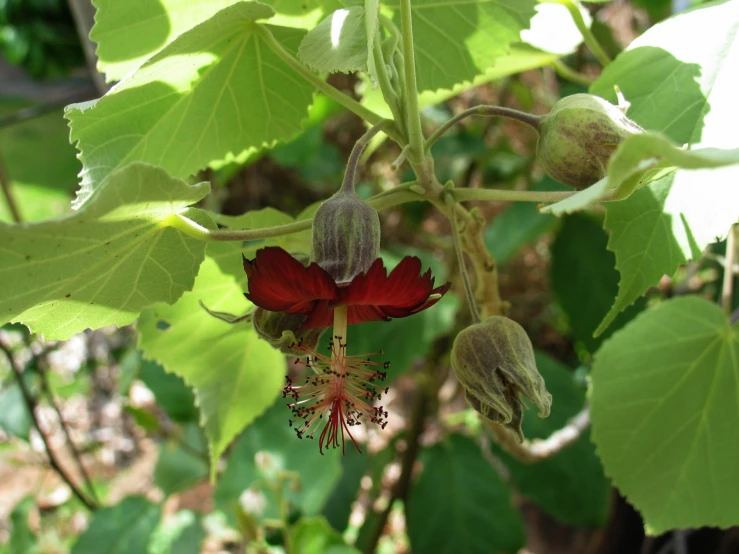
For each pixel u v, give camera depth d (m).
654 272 0.17
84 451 0.52
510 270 0.56
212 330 0.23
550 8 0.24
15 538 0.36
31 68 0.73
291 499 0.32
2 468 0.61
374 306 0.14
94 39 0.18
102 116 0.18
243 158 0.22
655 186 0.17
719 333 0.22
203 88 0.19
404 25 0.14
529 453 0.26
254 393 0.25
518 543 0.36
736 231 0.23
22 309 0.15
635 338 0.23
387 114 0.26
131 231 0.15
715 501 0.23
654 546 0.45
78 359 0.61
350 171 0.15
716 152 0.11
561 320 0.54
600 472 0.36
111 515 0.34
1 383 0.46
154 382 0.35
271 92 0.20
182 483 0.37
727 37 0.18
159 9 0.18
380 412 0.16
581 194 0.13
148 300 0.17
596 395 0.23
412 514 0.36
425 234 0.47
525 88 0.41
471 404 0.16
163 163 0.20
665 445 0.23
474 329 0.16
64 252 0.14
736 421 0.22
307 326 0.15
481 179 0.47
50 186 0.76
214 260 0.20
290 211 0.58
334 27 0.16
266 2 0.18
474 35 0.20
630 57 0.19
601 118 0.15
